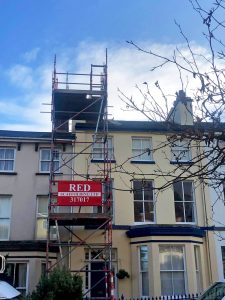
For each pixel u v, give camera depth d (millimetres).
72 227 20047
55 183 20047
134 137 22641
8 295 10703
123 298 18234
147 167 21641
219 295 12758
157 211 21016
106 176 18938
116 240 20141
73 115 22703
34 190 20969
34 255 18703
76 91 20422
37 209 20750
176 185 21719
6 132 21703
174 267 19281
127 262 19812
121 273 19359
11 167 21484
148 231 19438
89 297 18406
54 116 21344
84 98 21109
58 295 14414
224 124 4656
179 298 18469
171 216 21031
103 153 21000
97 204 18234
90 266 19656
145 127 22047
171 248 19547
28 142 21797
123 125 22422
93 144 20781
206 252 20516
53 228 20188
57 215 17953
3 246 18703
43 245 18938
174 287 18969
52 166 19328
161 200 21219
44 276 15508
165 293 18797
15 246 18766
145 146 22500
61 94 20625
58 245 18406
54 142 21828
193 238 19828
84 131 22250
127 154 22000
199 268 19953
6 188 20875
